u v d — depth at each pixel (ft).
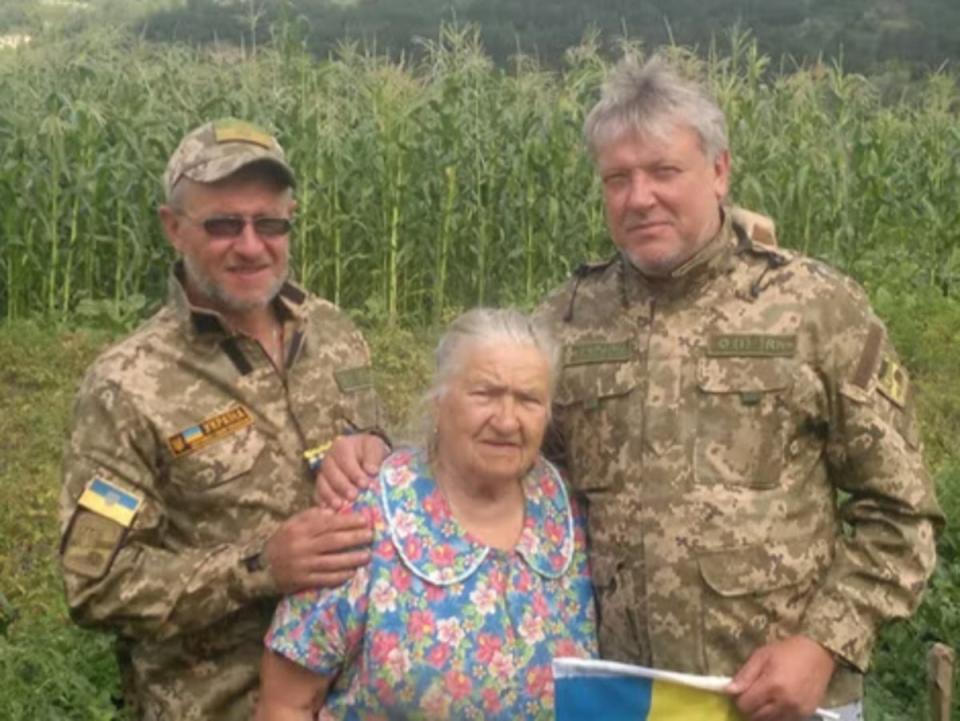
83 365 37.73
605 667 11.30
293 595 11.57
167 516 12.46
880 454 11.82
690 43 75.31
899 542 11.82
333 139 43.96
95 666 18.57
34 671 18.08
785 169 46.16
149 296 43.98
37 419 33.01
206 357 12.48
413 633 11.22
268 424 12.57
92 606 12.00
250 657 12.54
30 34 50.67
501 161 44.70
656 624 11.87
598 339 12.32
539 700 11.39
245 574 11.76
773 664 11.57
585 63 47.62
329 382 12.99
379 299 43.98
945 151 51.16
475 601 11.32
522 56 47.32
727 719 11.53
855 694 12.28
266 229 12.51
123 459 12.10
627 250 12.04
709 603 11.77
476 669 11.21
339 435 12.89
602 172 12.11
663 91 11.82
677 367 11.99
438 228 44.50
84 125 41.88
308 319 13.14
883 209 48.49
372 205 44.70
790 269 12.08
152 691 12.68
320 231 44.39
